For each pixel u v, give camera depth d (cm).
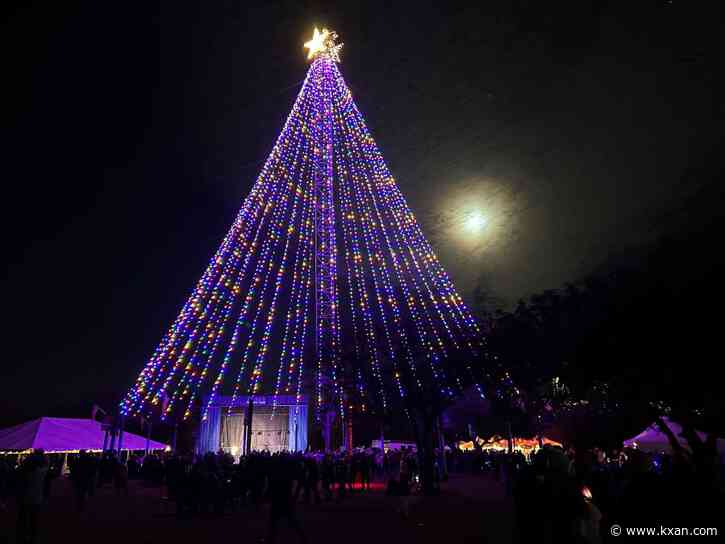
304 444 3966
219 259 3438
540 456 518
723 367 1375
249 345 3478
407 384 2547
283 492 1088
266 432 3988
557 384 2416
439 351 2625
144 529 1452
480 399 3809
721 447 1566
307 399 4075
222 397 3991
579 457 866
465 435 5056
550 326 2156
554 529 472
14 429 3138
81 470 1898
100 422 3544
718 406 1434
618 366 1550
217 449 3878
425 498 2231
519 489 514
